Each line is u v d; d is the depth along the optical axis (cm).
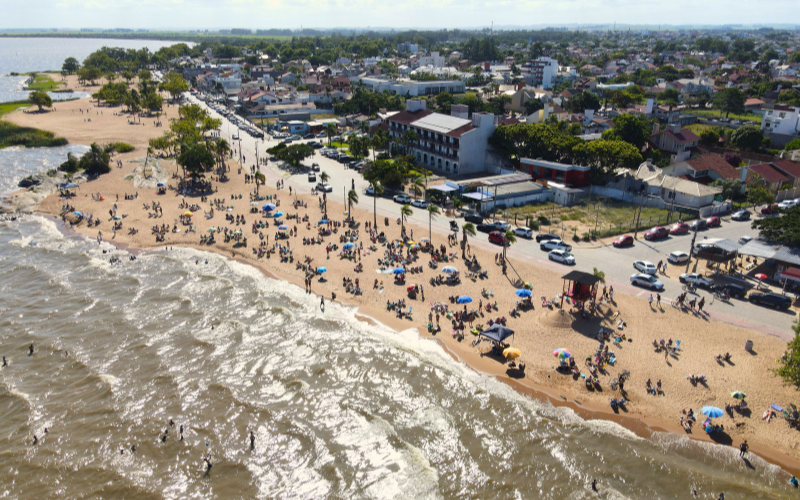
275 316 6894
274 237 9494
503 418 5044
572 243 8950
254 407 5262
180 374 5781
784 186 11856
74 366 5912
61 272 8281
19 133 18262
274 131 19625
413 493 4259
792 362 5009
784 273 7131
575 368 5644
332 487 4341
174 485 4391
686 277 7394
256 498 4253
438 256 8394
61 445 4809
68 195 12062
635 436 4769
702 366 5603
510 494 4225
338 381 5644
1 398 5416
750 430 4775
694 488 4225
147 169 14000
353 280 7769
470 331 6400
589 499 4138
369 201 11506
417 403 5291
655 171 11931
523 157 13438
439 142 14000
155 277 8088
